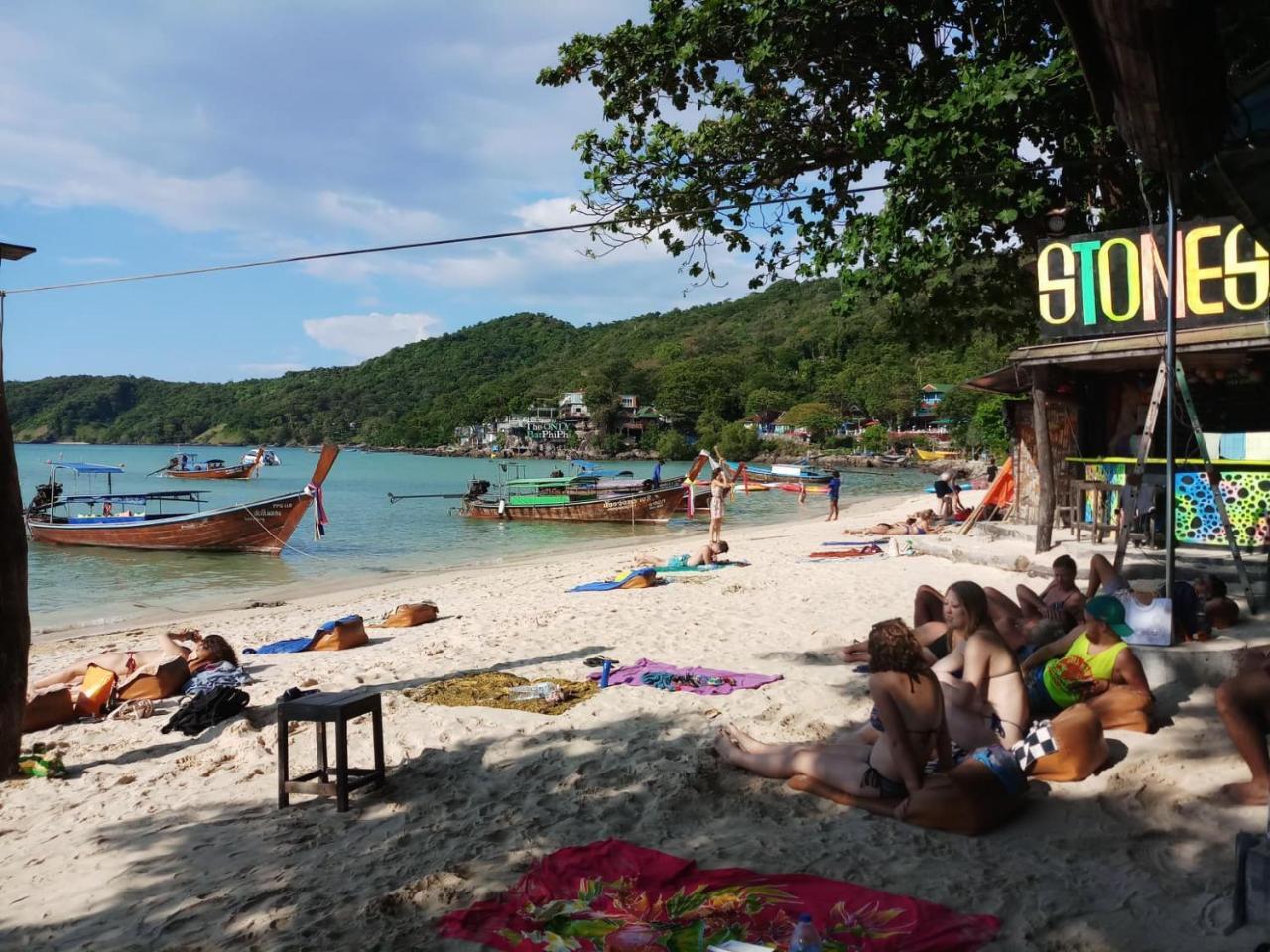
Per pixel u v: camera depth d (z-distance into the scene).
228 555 28.52
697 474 27.12
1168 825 4.88
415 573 23.31
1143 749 5.80
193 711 7.96
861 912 4.05
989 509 18.58
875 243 13.70
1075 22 2.95
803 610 11.82
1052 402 15.92
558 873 4.60
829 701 7.58
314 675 9.62
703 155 15.77
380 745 6.15
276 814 5.81
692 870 4.59
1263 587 9.11
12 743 6.58
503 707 7.79
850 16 14.02
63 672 9.94
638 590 14.93
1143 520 12.40
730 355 164.88
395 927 4.23
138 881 4.95
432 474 96.50
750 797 5.61
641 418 151.38
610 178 16.31
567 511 38.72
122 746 7.59
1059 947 3.79
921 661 5.12
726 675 8.43
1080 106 12.12
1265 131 3.33
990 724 5.83
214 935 4.27
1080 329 9.22
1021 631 7.38
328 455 26.97
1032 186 12.74
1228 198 3.51
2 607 6.40
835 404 126.56
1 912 4.69
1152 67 2.90
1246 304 8.55
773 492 54.16
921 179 12.49
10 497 6.38
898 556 16.72
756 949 3.65
